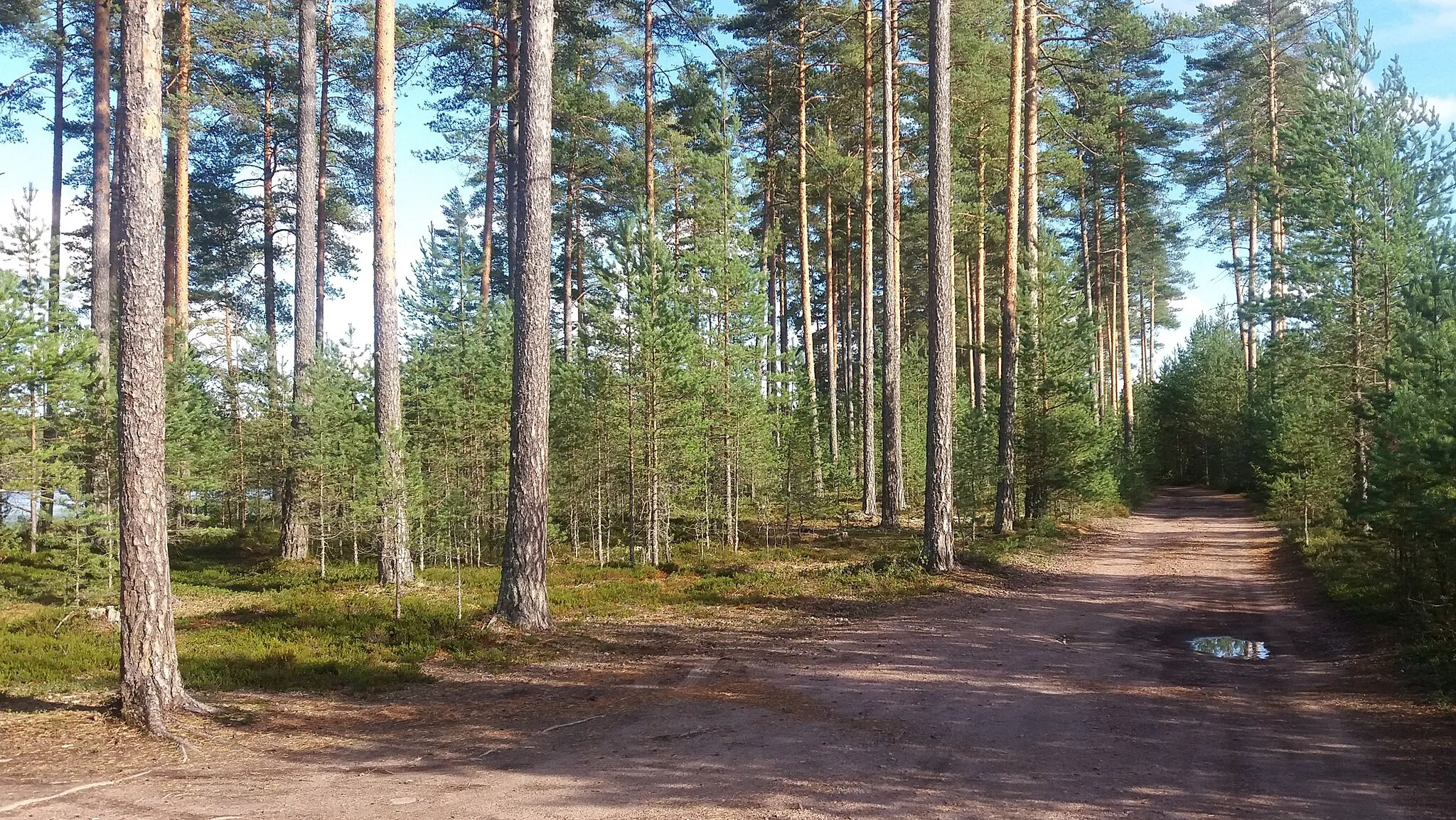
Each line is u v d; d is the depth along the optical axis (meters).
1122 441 40.22
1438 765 6.19
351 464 17.81
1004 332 22.36
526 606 12.55
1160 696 8.50
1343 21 17.09
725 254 23.09
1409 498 9.72
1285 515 23.16
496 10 23.55
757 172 30.33
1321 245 17.34
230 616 13.91
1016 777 6.13
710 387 21.78
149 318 8.03
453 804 5.67
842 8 24.42
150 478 8.03
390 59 16.31
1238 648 10.93
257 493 27.84
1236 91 33.94
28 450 13.73
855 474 31.52
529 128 12.70
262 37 25.03
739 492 22.88
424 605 14.44
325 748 7.21
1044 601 14.55
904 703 8.30
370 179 33.00
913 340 43.16
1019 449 24.17
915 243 36.66
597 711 8.32
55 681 9.57
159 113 8.10
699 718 7.87
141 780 6.27
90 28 24.17
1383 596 11.64
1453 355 9.87
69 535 13.99
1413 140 15.41
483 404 22.31
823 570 17.77
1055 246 27.67
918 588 15.40
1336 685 8.74
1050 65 23.31
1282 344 22.14
